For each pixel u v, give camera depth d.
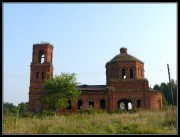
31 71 59.16
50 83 52.69
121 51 62.19
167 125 18.38
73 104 55.56
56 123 19.62
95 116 27.80
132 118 26.41
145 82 55.91
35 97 57.81
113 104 55.19
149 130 16.27
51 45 61.12
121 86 56.44
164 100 76.88
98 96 56.16
